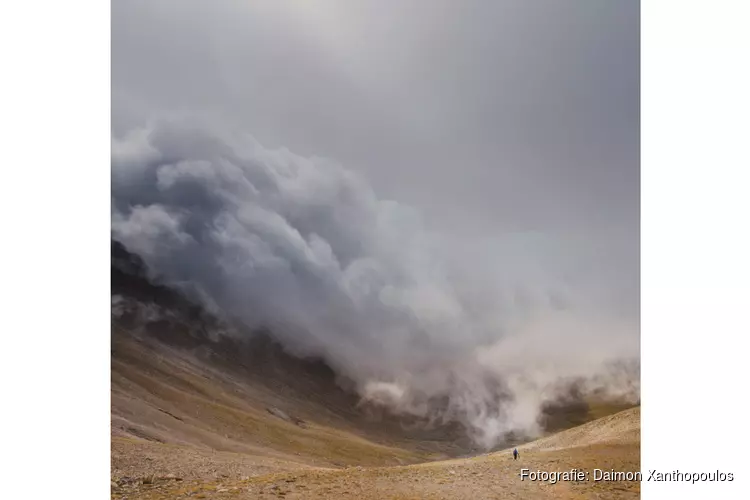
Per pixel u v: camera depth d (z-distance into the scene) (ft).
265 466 54.49
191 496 39.81
